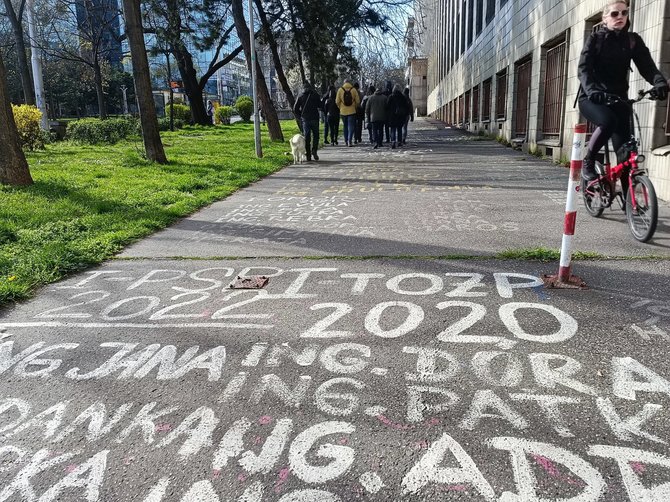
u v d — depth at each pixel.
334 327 3.34
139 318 3.61
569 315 3.38
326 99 18.80
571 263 4.40
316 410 2.46
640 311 3.41
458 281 4.07
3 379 2.86
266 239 5.61
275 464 2.11
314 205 7.47
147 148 12.27
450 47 37.94
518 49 15.16
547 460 2.08
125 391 2.69
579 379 2.65
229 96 90.06
